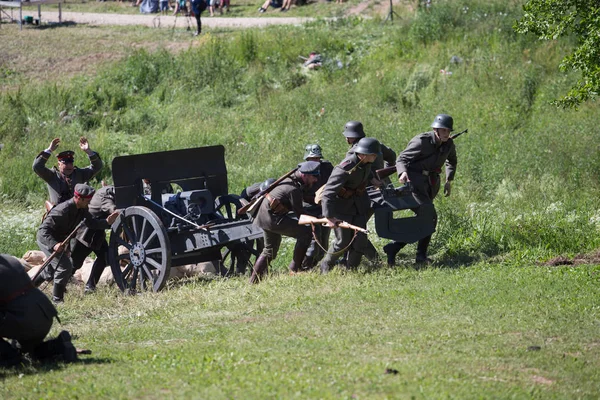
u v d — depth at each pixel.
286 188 22.27
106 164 43.94
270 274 22.92
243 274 25.00
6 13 79.62
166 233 22.95
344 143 41.47
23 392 12.73
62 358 14.84
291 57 56.78
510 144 38.28
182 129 49.03
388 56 54.47
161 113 52.56
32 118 51.44
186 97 54.00
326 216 21.58
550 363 13.69
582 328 16.11
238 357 14.07
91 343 16.81
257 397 11.70
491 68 48.03
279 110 49.06
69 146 46.22
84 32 71.56
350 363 13.45
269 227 22.41
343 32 61.03
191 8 67.75
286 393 11.83
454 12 56.72
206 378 12.80
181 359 14.14
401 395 11.72
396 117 45.41
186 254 24.09
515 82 45.94
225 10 78.88
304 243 22.73
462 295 19.12
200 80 55.34
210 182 25.77
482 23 54.31
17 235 32.81
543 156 36.41
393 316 17.41
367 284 21.09
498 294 19.14
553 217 28.23
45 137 48.50
